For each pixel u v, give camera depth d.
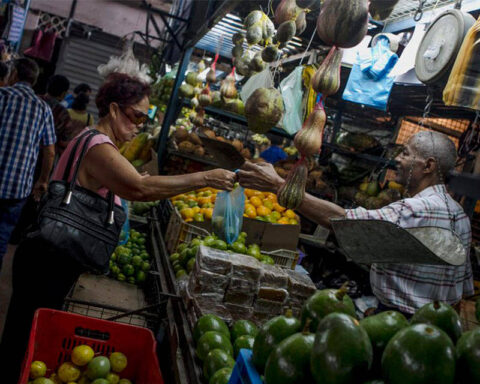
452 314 0.98
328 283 4.30
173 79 6.31
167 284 2.88
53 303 2.00
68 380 1.93
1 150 3.25
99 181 1.98
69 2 11.76
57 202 1.93
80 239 1.92
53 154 3.74
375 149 4.80
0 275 3.98
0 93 3.30
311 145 1.54
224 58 5.92
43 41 11.28
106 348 2.06
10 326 1.99
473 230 4.18
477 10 2.50
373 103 3.25
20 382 1.62
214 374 1.52
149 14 8.05
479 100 1.83
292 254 3.35
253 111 2.17
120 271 3.17
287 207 1.61
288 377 0.97
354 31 1.46
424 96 3.57
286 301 2.29
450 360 0.81
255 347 1.13
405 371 0.82
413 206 1.92
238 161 2.52
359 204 4.36
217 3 3.85
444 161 2.04
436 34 2.16
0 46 7.99
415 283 2.00
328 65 1.52
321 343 0.92
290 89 2.97
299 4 2.07
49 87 4.99
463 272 2.04
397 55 3.25
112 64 6.38
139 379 2.05
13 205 3.35
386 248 1.15
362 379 0.89
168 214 3.94
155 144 5.55
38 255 1.91
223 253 2.35
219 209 2.97
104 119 2.16
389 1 1.65
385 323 0.98
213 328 1.84
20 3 9.80
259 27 2.50
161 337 2.36
